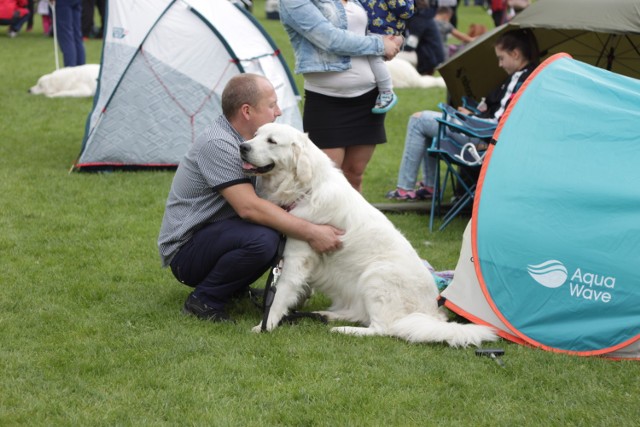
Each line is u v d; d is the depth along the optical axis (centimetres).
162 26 776
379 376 363
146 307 448
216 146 418
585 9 603
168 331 411
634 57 702
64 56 1237
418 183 806
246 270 425
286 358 379
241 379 356
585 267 396
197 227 434
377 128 577
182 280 450
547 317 404
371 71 557
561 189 412
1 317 425
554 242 405
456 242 616
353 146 574
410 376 363
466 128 610
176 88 782
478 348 396
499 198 427
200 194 431
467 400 341
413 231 646
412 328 404
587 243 398
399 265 424
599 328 390
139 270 517
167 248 441
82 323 421
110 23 777
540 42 722
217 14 800
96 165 782
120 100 775
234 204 420
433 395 345
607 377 365
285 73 845
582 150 420
